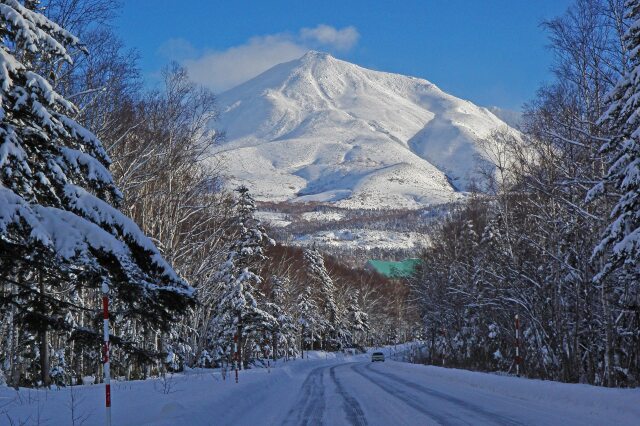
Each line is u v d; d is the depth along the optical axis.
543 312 32.94
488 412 13.46
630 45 18.34
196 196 40.81
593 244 25.23
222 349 52.28
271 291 71.44
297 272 84.25
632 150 17.28
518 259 34.62
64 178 11.65
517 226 35.97
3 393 16.50
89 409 13.45
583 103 25.70
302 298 89.06
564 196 27.31
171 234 35.78
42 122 11.50
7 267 11.90
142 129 33.16
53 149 11.91
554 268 30.66
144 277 11.67
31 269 12.16
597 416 11.90
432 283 58.47
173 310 12.51
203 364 50.22
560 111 26.84
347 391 21.38
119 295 12.18
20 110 11.72
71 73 26.80
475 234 51.00
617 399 12.70
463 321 58.91
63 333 12.71
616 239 18.33
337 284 114.00
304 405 17.02
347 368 44.75
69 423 11.14
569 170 26.59
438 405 15.44
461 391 19.50
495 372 45.62
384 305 136.38
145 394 17.25
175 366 37.50
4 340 23.50
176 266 37.47
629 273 19.58
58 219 11.09
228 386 20.45
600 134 23.62
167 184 36.84
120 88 30.75
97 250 11.27
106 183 12.20
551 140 27.41
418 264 69.50
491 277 42.31
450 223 55.81
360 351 116.19
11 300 12.27
